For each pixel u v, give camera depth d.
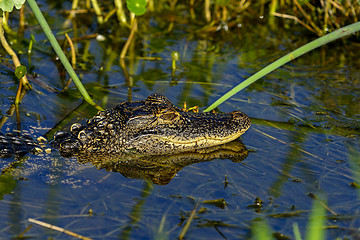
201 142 9.55
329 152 9.51
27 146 9.12
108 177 8.56
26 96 11.36
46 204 7.59
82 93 10.95
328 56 14.34
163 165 9.09
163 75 12.99
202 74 13.12
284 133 10.28
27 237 6.73
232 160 9.26
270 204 7.79
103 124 9.23
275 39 15.30
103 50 14.27
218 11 15.98
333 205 7.77
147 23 16.08
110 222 7.18
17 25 15.16
